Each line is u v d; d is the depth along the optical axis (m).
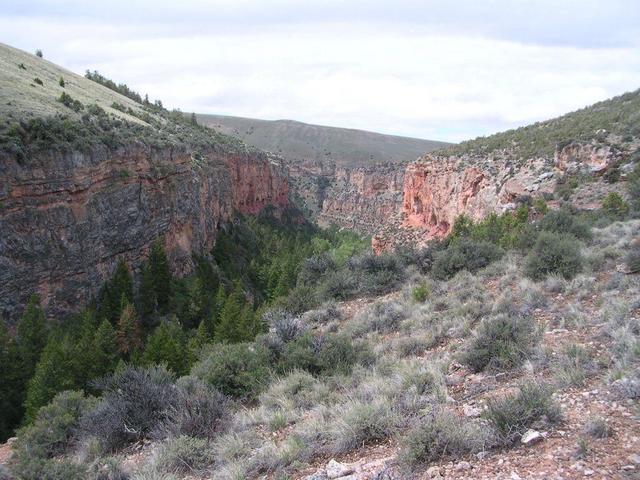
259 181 123.25
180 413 9.02
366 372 10.28
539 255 14.89
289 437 7.54
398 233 73.19
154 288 41.81
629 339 7.82
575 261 14.05
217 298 43.91
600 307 10.58
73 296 34.44
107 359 26.61
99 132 40.34
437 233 64.25
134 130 50.88
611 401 6.16
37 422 11.24
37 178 31.42
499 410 5.94
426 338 11.87
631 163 33.22
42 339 27.77
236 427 8.77
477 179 51.00
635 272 12.38
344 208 180.62
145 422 9.58
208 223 69.00
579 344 8.63
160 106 124.75
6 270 29.48
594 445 5.22
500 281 15.13
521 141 53.91
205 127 121.00
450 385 8.45
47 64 87.12
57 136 34.44
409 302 16.28
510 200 39.50
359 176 183.50
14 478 8.45
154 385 10.46
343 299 20.31
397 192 162.62
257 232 102.94
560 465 4.96
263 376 11.43
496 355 8.82
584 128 44.44
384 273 20.69
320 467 6.42
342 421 7.16
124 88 116.31
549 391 6.60
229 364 11.91
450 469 5.36
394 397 7.86
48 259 32.38
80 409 11.80
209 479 7.04
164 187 50.06
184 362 25.25
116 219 40.34
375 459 6.16
